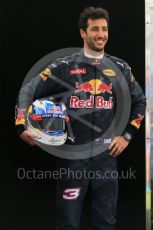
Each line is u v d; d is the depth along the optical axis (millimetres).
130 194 10500
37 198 10500
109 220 10438
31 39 10266
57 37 10273
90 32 10258
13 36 10266
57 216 10453
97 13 10227
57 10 10242
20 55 10289
